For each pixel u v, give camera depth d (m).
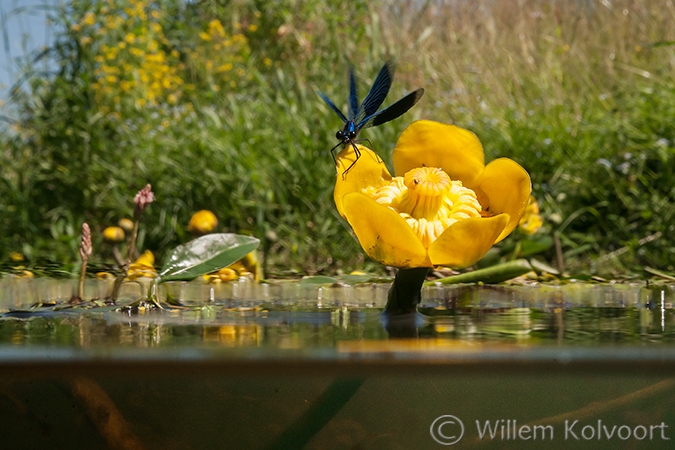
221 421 0.32
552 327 0.38
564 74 1.65
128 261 0.48
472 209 0.38
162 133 1.57
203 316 0.41
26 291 0.47
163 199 1.44
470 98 1.58
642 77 1.59
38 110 1.68
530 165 1.35
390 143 1.41
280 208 1.35
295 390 0.32
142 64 1.79
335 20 1.85
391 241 0.37
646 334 0.36
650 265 1.13
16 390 0.32
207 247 0.44
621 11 1.74
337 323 0.39
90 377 0.28
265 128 1.51
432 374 0.29
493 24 1.81
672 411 0.31
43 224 1.56
